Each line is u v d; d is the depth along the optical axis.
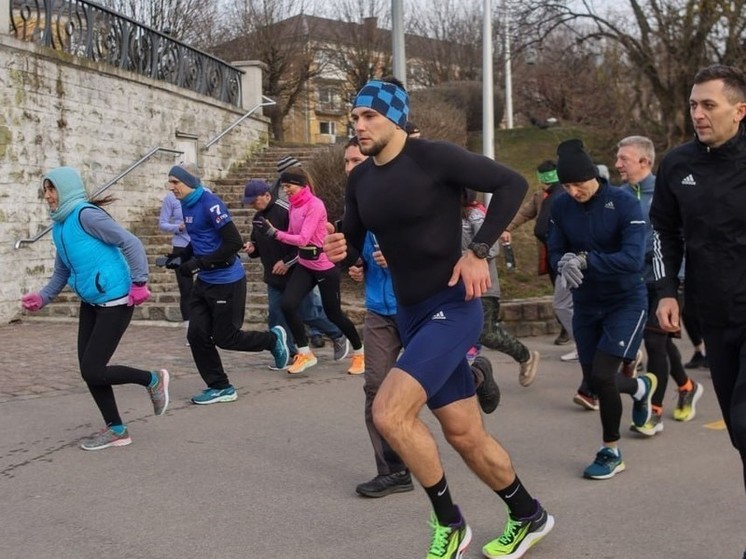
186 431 5.96
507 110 24.20
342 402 6.83
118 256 5.44
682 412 6.25
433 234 3.49
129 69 15.25
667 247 3.80
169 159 16.05
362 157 4.89
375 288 4.72
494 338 6.87
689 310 3.75
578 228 5.15
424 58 36.47
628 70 19.22
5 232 11.38
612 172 18.55
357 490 4.62
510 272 11.76
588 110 20.27
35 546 3.97
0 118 11.38
